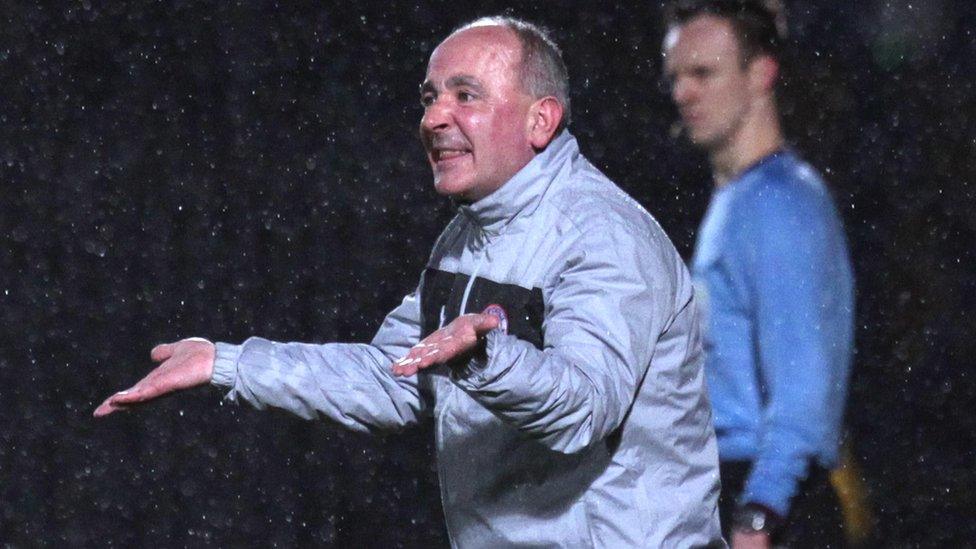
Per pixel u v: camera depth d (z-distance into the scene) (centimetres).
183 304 2470
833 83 2270
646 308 978
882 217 2253
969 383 2153
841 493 1494
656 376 1008
